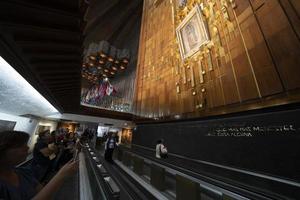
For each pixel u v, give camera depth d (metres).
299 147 3.20
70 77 4.27
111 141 7.70
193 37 7.42
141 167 5.35
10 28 1.93
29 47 2.46
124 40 21.11
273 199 2.73
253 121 4.30
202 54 6.71
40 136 3.42
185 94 7.59
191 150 6.59
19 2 1.65
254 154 4.09
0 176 1.15
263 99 4.07
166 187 4.19
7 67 3.15
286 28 3.71
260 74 4.23
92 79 24.36
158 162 5.61
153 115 10.41
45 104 7.79
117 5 16.55
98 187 1.96
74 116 14.09
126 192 3.86
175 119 8.08
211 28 6.33
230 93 5.14
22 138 1.26
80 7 1.82
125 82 25.56
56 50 2.72
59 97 6.81
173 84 8.72
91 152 4.50
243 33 4.88
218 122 5.52
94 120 15.10
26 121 8.70
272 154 3.68
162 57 10.36
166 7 10.78
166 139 8.61
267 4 4.20
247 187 2.95
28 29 2.02
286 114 3.56
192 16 7.58
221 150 5.16
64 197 3.98
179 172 4.26
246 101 4.55
